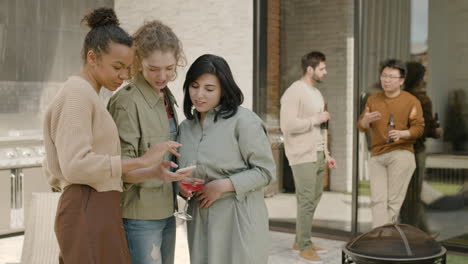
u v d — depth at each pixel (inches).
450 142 183.0
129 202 96.9
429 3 185.2
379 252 97.9
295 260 181.8
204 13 237.0
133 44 86.1
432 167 185.9
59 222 82.6
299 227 182.7
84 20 86.8
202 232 102.7
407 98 187.3
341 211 205.2
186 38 243.1
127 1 261.4
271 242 203.9
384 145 190.7
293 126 184.1
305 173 181.5
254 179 99.0
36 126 237.9
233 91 100.7
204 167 100.0
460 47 180.4
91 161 78.7
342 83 202.1
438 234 186.4
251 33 223.9
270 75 220.2
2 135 227.5
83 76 86.2
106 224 83.0
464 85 180.2
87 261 81.0
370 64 196.1
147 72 95.7
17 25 230.8
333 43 203.8
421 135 187.0
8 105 229.3
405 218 190.1
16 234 214.2
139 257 97.9
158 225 99.3
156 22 98.6
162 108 99.9
